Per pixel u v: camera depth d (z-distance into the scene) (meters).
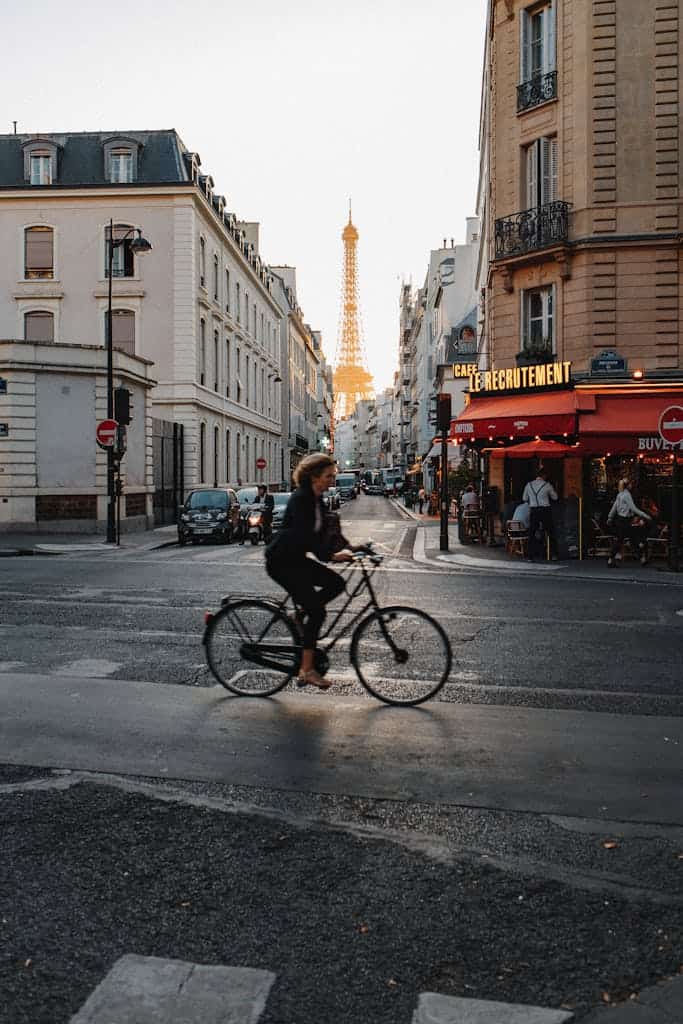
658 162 20.88
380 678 6.93
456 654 8.73
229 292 47.59
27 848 4.26
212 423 42.69
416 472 70.69
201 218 40.53
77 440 28.08
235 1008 2.99
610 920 3.59
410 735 6.04
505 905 3.71
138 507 31.12
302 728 6.20
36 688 7.23
